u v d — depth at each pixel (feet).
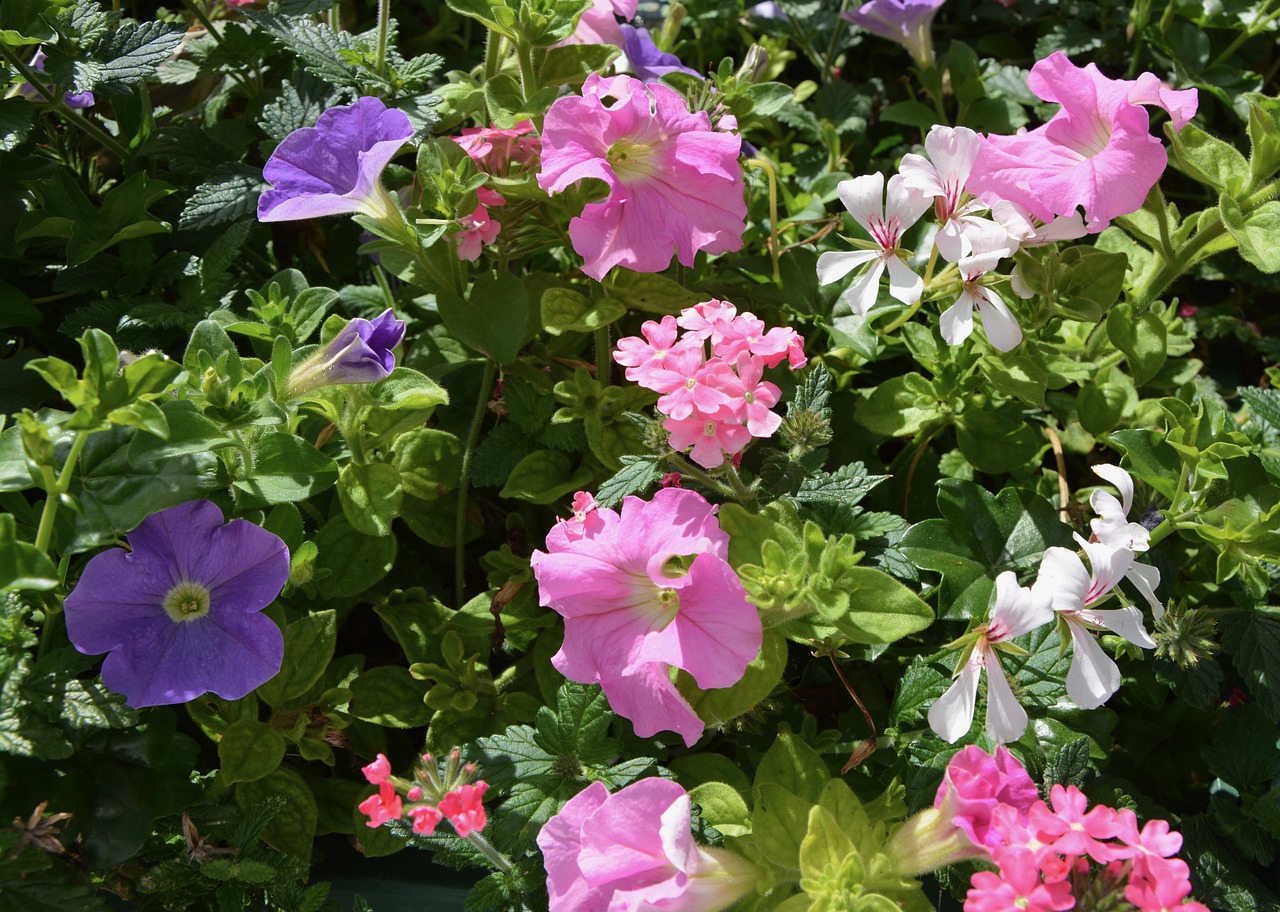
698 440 1.68
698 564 1.66
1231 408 2.37
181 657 1.70
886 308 2.08
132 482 1.68
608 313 1.96
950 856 1.61
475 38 2.70
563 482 2.01
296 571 1.83
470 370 2.16
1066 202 1.84
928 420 2.06
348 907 1.85
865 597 1.67
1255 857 1.90
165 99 2.47
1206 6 2.60
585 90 1.86
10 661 1.67
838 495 1.80
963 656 1.68
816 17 2.66
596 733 1.77
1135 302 2.07
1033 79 1.89
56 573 1.66
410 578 2.07
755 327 1.73
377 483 1.89
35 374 2.04
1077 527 2.09
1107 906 1.52
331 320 1.82
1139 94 1.85
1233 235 1.90
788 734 1.76
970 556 1.94
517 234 2.07
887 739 1.86
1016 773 1.62
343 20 2.62
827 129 2.47
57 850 1.61
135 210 2.09
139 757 1.73
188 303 2.08
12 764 1.69
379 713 1.89
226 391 1.69
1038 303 1.99
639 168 1.91
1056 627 1.88
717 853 1.65
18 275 2.16
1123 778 1.99
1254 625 1.96
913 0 2.36
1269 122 1.88
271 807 1.77
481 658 1.96
